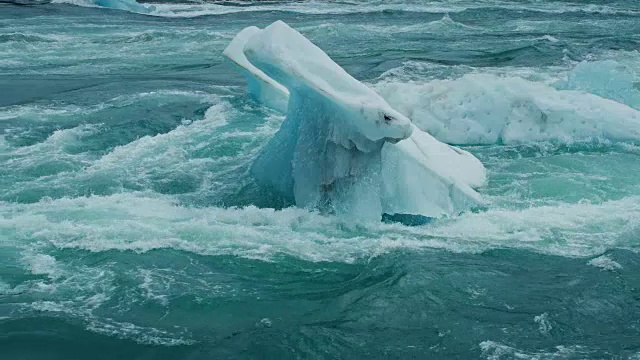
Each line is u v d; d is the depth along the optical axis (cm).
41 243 650
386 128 661
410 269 609
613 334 511
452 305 554
